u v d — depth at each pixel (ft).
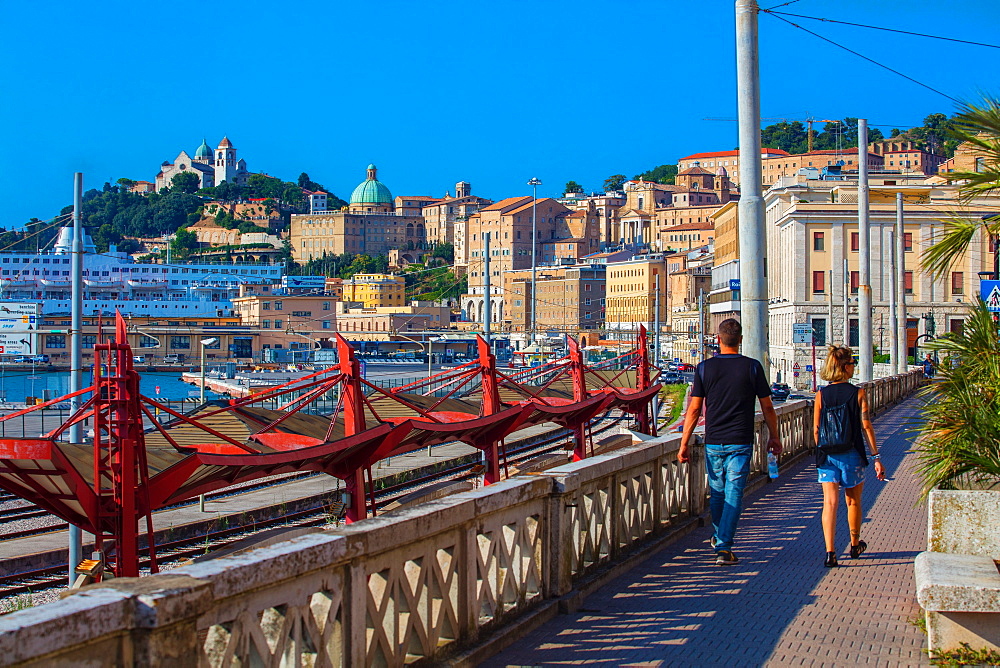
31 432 202.18
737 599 31.65
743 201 51.44
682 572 35.47
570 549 31.14
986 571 25.50
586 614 29.99
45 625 14.73
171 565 87.20
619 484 36.09
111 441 61.52
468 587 25.58
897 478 57.06
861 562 37.01
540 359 357.41
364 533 21.13
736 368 37.17
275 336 474.90
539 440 201.87
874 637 27.66
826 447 37.04
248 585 18.20
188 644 16.79
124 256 578.25
